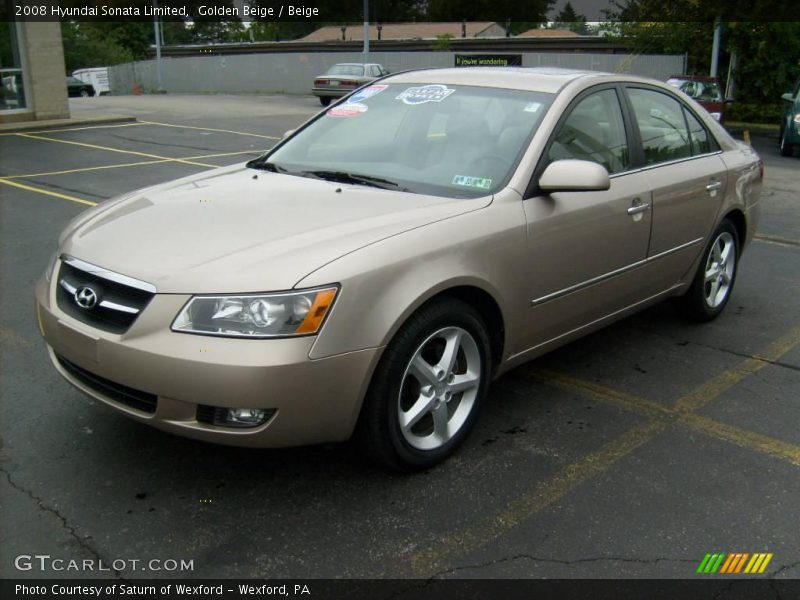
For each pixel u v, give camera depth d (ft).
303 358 9.08
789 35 75.87
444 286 10.32
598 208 12.97
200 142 50.21
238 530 9.62
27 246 22.50
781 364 15.52
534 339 12.57
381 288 9.69
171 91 159.33
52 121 58.18
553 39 116.78
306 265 9.40
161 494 10.30
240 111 79.92
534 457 11.59
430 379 10.69
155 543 9.34
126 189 32.50
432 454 10.98
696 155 16.37
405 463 10.65
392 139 13.42
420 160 12.74
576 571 9.07
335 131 14.25
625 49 110.42
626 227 13.70
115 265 9.90
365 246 9.87
